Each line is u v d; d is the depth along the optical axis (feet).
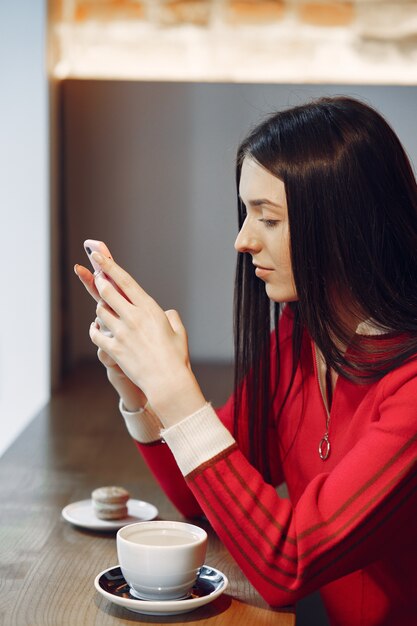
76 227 10.91
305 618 5.89
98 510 5.01
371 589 4.33
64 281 10.87
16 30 9.64
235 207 10.87
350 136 4.10
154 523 4.11
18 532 4.88
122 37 10.69
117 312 4.00
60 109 10.69
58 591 4.04
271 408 5.00
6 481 6.02
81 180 10.86
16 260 9.89
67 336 10.88
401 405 3.92
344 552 3.79
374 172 4.11
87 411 8.75
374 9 10.39
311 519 3.79
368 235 4.12
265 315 4.86
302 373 4.78
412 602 4.26
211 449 3.88
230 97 10.63
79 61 10.76
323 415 4.63
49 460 6.66
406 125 10.29
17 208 9.85
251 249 4.31
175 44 10.66
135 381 3.99
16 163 9.80
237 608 3.89
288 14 10.50
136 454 6.93
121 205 10.91
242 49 10.62
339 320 4.22
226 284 11.01
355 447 3.96
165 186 10.88
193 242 10.96
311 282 4.15
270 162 4.13
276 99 10.53
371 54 10.46
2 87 9.72
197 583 4.09
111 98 10.75
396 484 3.79
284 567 3.79
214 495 3.84
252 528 3.81
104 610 3.83
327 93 10.35
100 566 4.38
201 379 10.05
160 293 11.05
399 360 4.07
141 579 3.81
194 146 10.78
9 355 9.97
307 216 4.09
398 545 4.22
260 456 5.02
